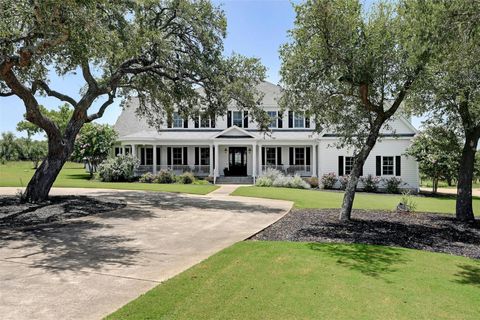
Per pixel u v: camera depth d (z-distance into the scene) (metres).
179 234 8.86
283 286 5.21
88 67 13.88
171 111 18.98
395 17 9.62
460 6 6.77
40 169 13.41
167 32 16.06
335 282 5.45
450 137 12.95
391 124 25.52
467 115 11.72
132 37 11.88
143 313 4.20
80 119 14.27
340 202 16.89
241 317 4.16
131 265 6.15
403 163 25.48
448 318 4.33
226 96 15.70
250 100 15.75
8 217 10.24
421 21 7.54
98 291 4.89
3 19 7.96
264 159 30.20
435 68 9.16
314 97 10.32
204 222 10.62
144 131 30.86
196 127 30.64
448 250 8.06
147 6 14.71
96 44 9.60
